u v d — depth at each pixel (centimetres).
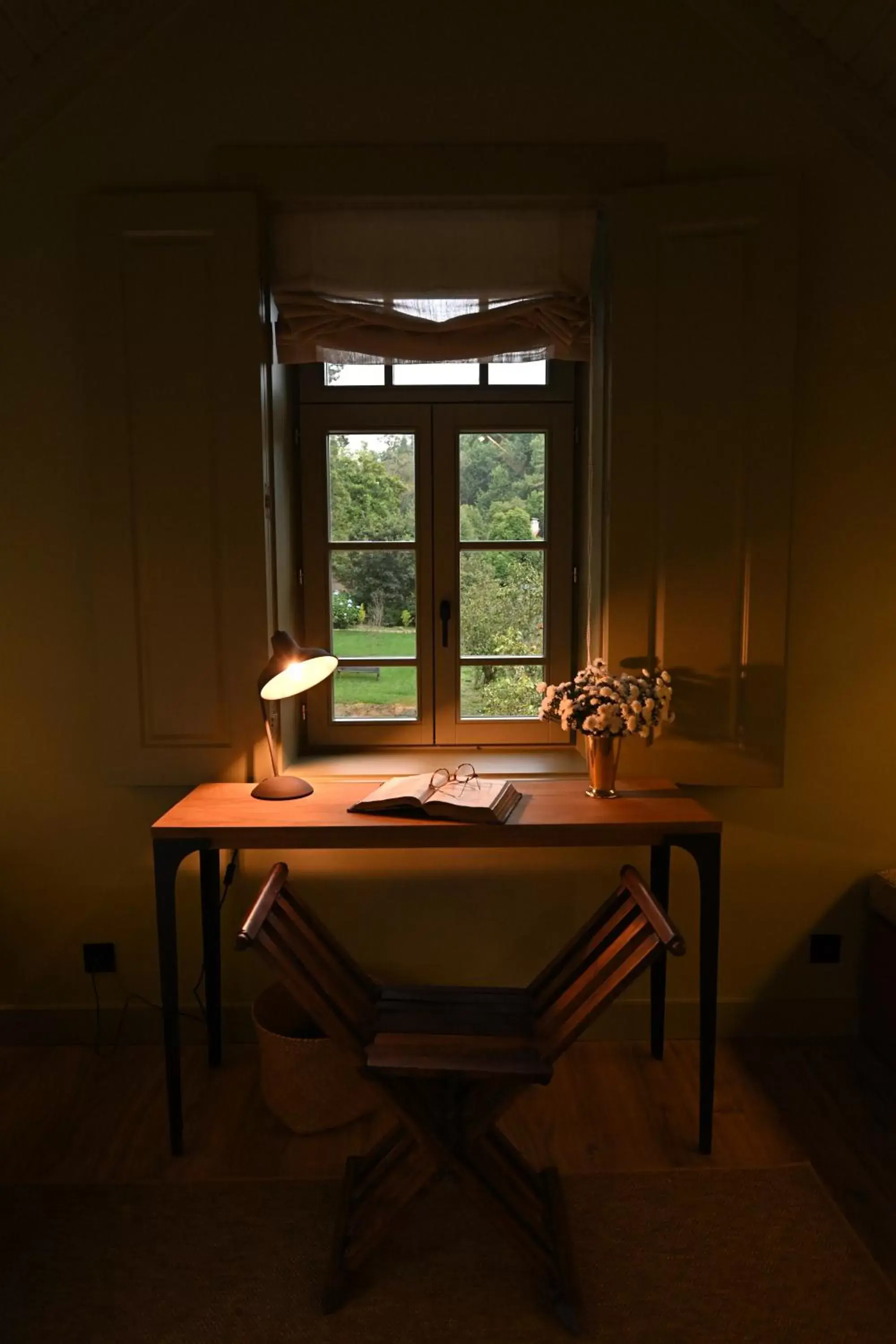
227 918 267
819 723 265
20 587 258
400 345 269
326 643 295
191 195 241
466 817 213
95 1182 208
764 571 249
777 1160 216
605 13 245
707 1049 217
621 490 250
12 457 254
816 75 241
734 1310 172
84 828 265
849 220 249
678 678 254
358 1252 177
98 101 245
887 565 259
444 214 257
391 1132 204
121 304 244
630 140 248
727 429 246
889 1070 255
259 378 246
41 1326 170
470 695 298
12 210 247
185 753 255
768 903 270
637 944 177
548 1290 172
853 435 255
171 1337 168
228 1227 194
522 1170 197
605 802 232
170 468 248
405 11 244
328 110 246
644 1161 215
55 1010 269
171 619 252
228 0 242
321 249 259
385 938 269
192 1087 248
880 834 268
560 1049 177
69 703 261
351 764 282
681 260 243
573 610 296
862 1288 177
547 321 266
